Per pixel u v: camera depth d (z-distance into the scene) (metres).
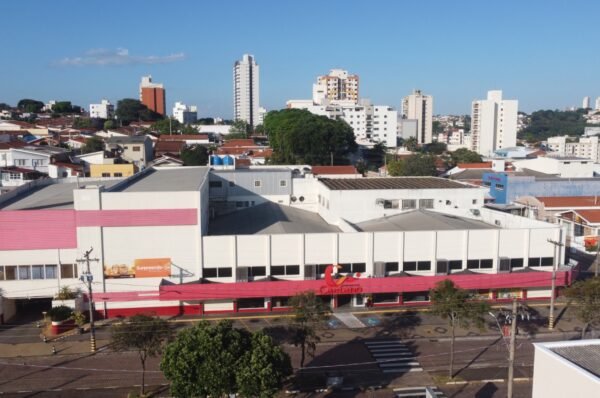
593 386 21.58
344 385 38.53
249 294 51.25
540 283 55.22
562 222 85.19
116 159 115.62
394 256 54.28
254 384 29.70
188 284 50.81
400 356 43.44
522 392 37.69
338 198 64.81
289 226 59.31
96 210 49.81
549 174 118.19
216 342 30.69
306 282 51.97
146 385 38.47
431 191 66.62
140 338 35.38
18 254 49.94
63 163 104.44
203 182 57.22
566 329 49.19
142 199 50.31
